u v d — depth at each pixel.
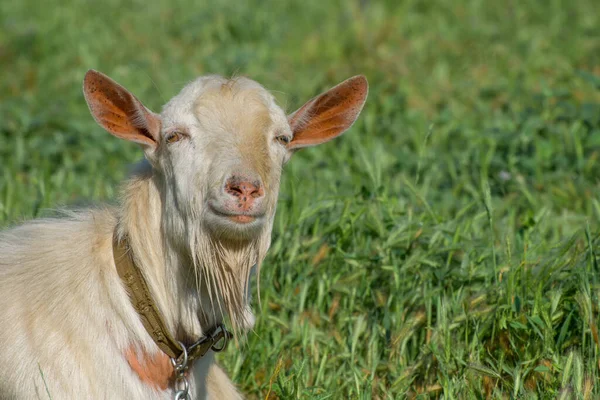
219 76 8.82
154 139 8.64
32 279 8.84
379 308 10.93
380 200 11.79
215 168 8.01
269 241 8.55
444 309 10.04
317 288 11.26
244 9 26.16
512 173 14.68
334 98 9.29
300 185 13.51
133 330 8.54
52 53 23.33
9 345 8.58
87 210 9.45
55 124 17.58
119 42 24.19
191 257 8.46
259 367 10.59
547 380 9.33
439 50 23.25
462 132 16.80
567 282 10.30
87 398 8.31
